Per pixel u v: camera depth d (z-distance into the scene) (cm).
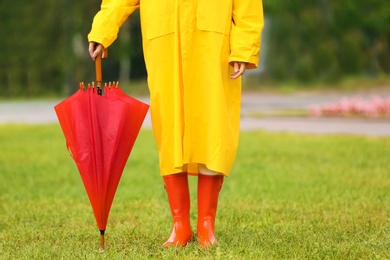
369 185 843
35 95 3491
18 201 780
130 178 937
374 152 1156
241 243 537
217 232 585
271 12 3497
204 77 512
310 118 1912
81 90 507
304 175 933
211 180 532
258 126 1733
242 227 607
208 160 511
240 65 514
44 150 1273
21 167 1061
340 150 1187
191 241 544
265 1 3481
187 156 516
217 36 511
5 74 3459
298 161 1070
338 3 3519
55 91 3562
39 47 3488
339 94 3188
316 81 3491
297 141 1334
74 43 3644
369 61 3641
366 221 629
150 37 520
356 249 518
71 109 498
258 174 947
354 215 661
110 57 4006
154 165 1065
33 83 3494
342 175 927
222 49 513
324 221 634
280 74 3506
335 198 755
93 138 498
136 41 3903
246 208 707
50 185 902
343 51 3525
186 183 539
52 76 3541
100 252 514
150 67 523
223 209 702
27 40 3469
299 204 726
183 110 515
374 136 1430
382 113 1902
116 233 593
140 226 624
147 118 2023
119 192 823
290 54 3503
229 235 570
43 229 621
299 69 3488
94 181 506
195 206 726
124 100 503
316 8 3522
